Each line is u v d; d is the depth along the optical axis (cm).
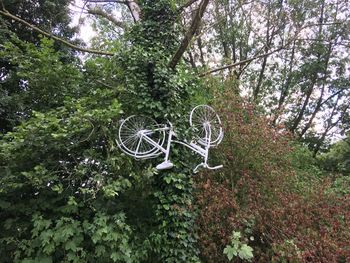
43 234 448
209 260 551
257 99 838
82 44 985
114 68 611
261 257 540
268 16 1373
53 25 923
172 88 593
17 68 698
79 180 518
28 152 493
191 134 595
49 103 613
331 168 1386
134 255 500
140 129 560
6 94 716
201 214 568
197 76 666
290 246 518
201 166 598
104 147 554
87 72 628
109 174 528
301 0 1306
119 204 545
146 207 589
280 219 565
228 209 575
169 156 578
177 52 600
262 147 646
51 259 454
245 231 552
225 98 685
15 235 482
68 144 501
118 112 499
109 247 476
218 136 620
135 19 800
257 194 593
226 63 909
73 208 485
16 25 877
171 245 534
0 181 466
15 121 701
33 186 489
